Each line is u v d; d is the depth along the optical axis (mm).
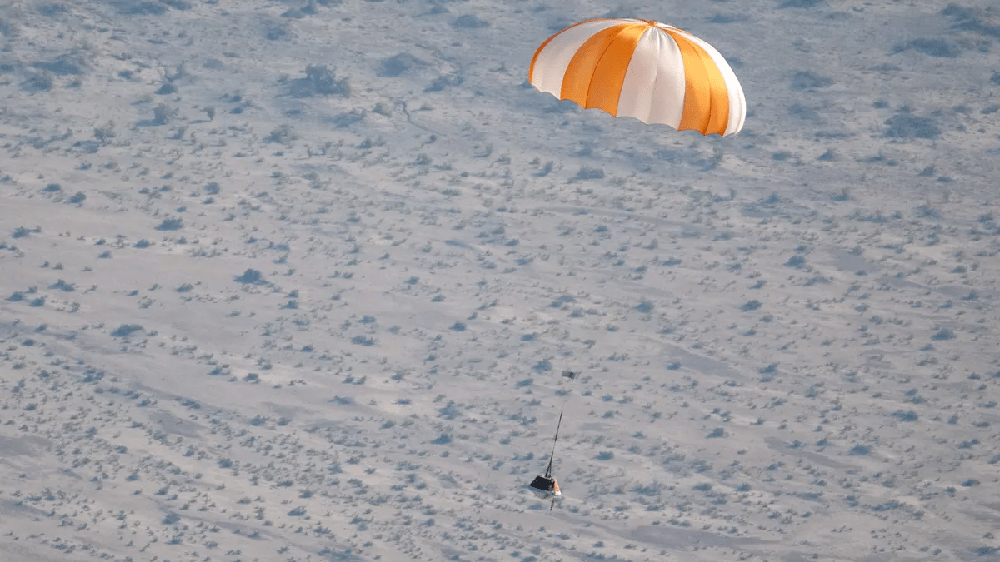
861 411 140875
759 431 133875
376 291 162625
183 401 128500
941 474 126938
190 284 158750
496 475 118750
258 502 109438
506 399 135750
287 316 152750
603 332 156250
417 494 113688
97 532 101312
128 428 121375
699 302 168250
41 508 104312
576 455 124188
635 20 64438
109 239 169750
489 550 103938
